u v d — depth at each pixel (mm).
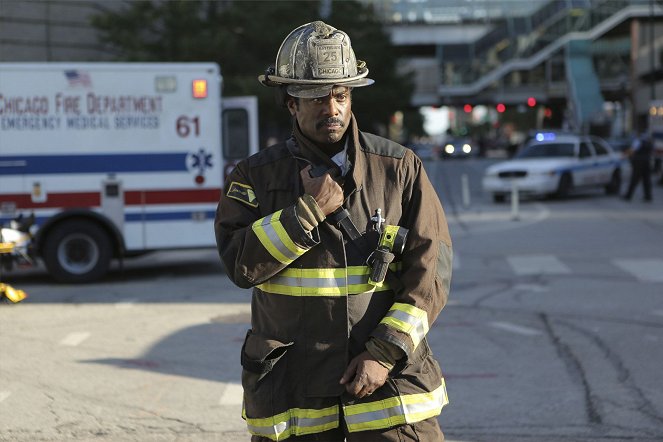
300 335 3549
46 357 9039
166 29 30125
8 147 14016
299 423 3555
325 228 3520
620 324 10195
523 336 9695
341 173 3617
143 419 6988
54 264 14250
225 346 9445
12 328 10578
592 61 78188
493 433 6574
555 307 11289
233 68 31703
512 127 142625
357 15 43500
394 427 3525
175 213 14547
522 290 12570
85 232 14320
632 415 6934
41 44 28266
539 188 27953
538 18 78688
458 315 10891
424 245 3551
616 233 19172
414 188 3656
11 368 8594
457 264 15211
